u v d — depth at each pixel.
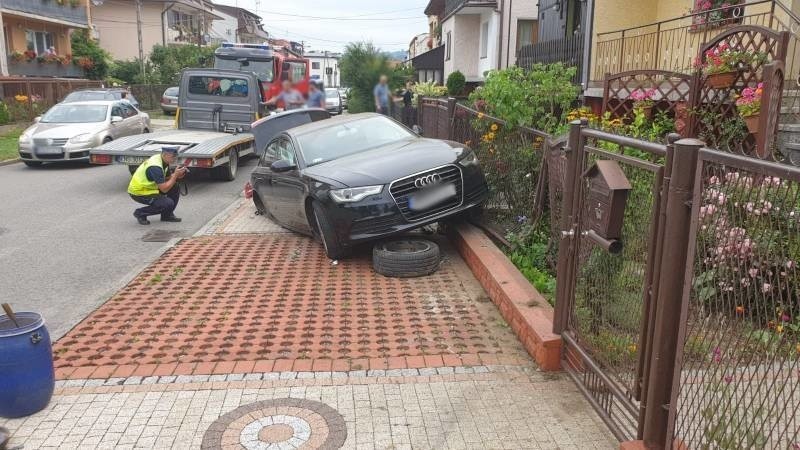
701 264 2.94
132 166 12.80
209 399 4.21
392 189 6.99
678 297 2.96
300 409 4.05
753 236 2.64
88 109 17.33
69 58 32.78
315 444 3.66
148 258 7.95
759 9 9.53
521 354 4.79
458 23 28.38
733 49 7.57
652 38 12.30
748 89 6.87
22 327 3.98
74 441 3.73
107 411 4.07
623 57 12.20
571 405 4.02
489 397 4.15
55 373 4.63
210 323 5.59
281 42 35.31
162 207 9.86
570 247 4.22
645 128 8.55
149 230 9.51
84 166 16.70
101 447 3.67
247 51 20.47
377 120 8.94
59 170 15.95
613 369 3.62
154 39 47.94
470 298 6.07
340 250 7.31
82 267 7.59
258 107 16.44
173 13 50.12
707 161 2.73
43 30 31.34
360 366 4.66
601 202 3.59
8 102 23.98
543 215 6.78
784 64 6.50
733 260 2.74
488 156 8.30
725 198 2.73
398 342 5.08
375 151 7.97
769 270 2.62
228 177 14.02
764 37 7.02
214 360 4.82
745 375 3.04
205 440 3.72
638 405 3.47
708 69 7.50
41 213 10.78
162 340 5.23
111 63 38.47
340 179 7.14
